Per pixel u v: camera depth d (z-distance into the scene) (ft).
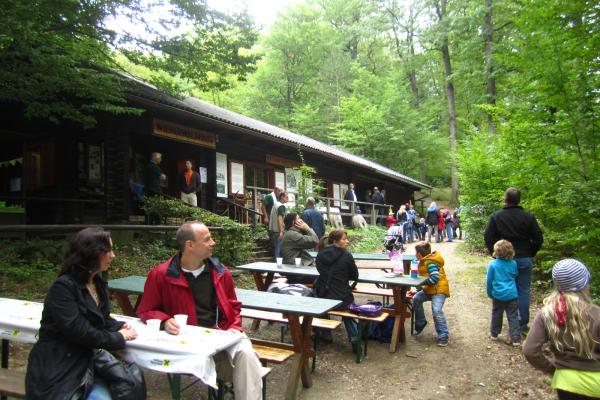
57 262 25.98
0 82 22.02
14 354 14.98
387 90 114.52
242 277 30.14
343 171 73.82
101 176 38.19
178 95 32.30
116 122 34.53
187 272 11.62
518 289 19.45
